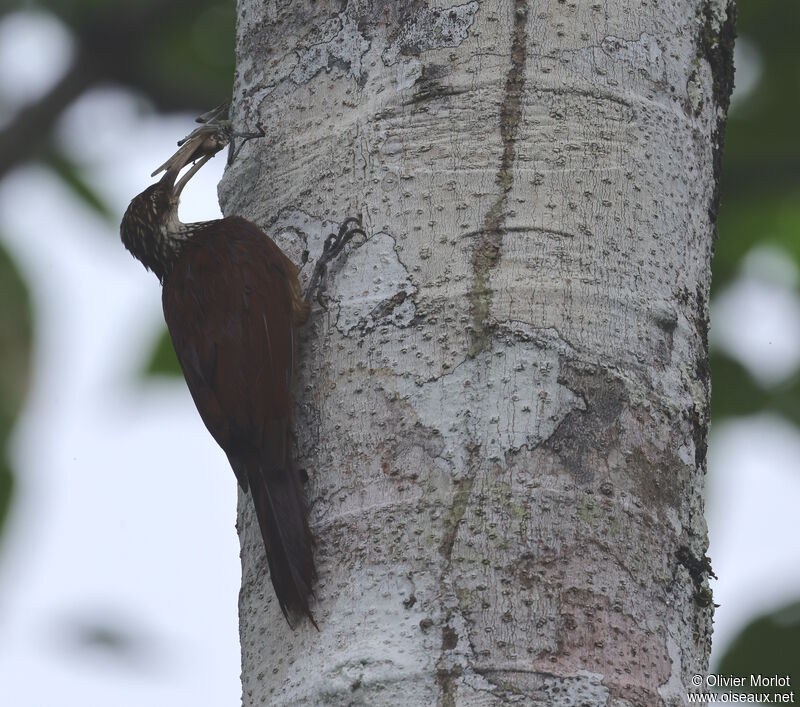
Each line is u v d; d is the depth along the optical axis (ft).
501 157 22.16
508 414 20.35
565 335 20.97
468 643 18.90
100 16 40.63
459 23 23.09
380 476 20.51
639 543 20.08
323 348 22.08
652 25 23.58
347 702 18.94
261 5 25.43
